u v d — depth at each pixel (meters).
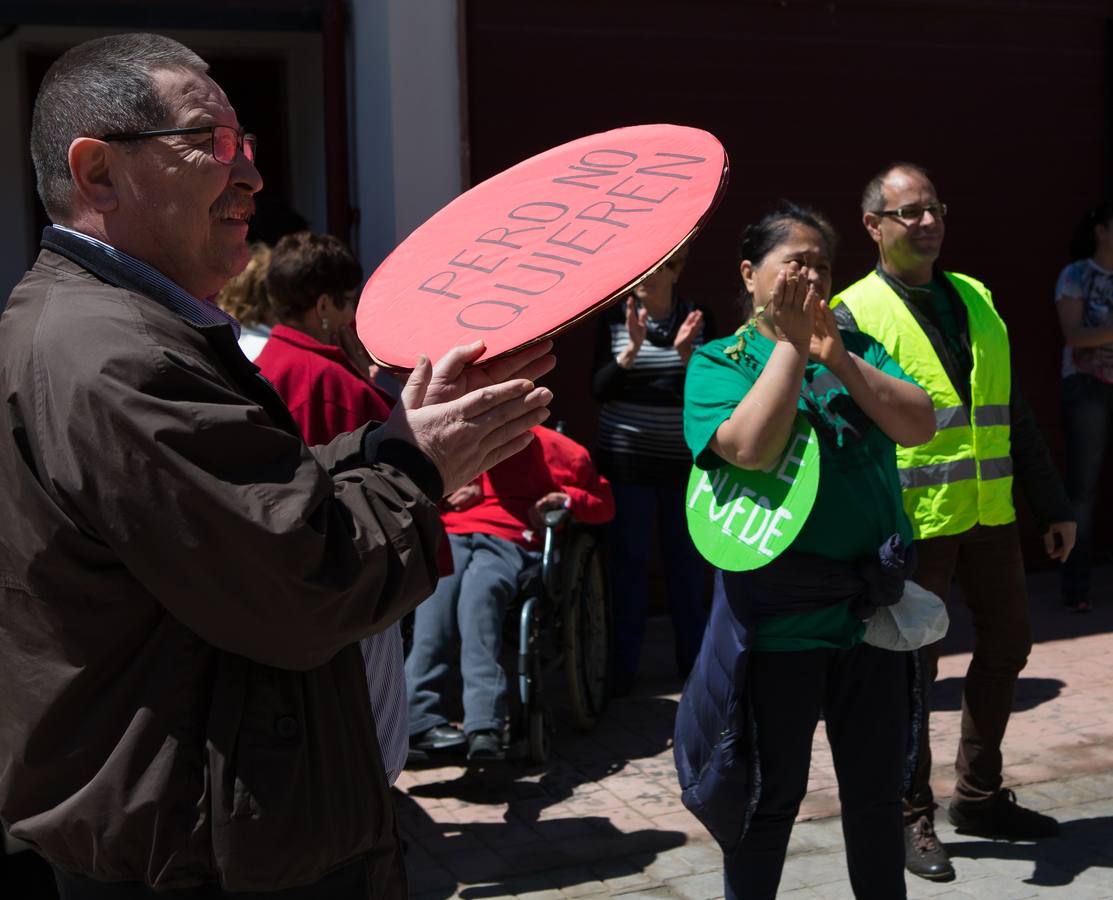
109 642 1.53
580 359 6.26
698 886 3.69
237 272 1.77
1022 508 7.29
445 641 4.48
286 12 6.20
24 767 1.57
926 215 3.71
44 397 1.50
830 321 2.76
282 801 1.56
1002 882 3.65
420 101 5.76
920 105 6.81
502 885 3.71
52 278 1.61
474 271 1.78
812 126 6.60
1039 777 4.41
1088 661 5.73
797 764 2.83
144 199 1.62
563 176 1.90
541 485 4.72
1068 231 7.21
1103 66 7.20
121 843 1.54
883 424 2.81
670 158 1.82
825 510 2.78
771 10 6.47
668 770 4.57
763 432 2.62
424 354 1.69
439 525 1.64
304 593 1.49
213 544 1.46
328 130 6.19
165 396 1.48
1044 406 7.23
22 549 1.53
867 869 2.90
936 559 3.65
